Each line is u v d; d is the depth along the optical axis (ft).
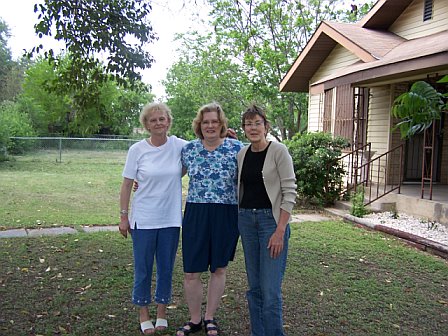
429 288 15.61
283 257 10.49
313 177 31.30
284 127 71.36
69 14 19.70
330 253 19.67
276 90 67.05
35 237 21.56
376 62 28.17
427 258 19.22
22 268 16.66
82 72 21.75
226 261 11.45
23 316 12.53
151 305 13.60
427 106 13.80
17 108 97.35
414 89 13.91
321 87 34.88
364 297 14.57
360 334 11.97
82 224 25.17
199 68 81.66
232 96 76.69
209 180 11.24
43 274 16.07
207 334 11.62
